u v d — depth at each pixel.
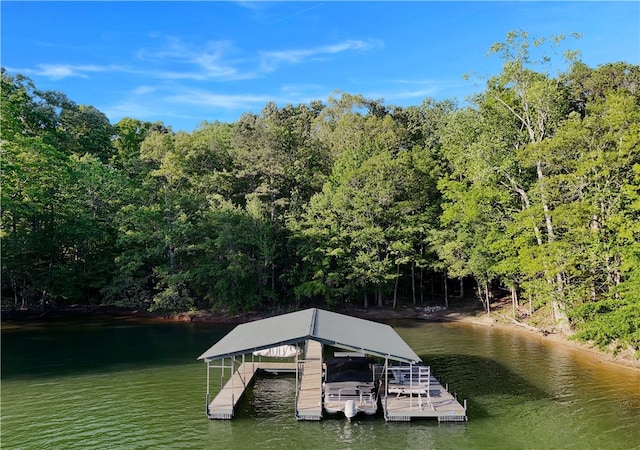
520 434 18.14
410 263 56.66
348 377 21.48
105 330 42.81
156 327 44.34
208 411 20.06
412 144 63.72
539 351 32.41
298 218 51.75
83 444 17.56
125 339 38.50
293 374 27.92
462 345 34.75
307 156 58.97
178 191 51.88
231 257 46.94
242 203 57.81
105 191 52.12
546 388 23.91
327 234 48.62
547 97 36.78
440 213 51.72
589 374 26.34
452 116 47.31
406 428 18.81
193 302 49.44
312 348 33.06
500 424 19.17
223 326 44.88
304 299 52.72
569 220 30.92
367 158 53.84
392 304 54.12
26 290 49.47
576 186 32.59
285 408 21.50
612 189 31.03
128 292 49.47
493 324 43.75
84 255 52.22
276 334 22.31
